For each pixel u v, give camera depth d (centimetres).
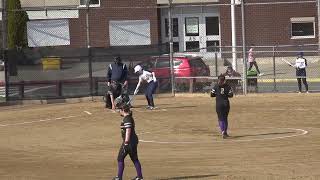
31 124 6712
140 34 13625
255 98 8350
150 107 7531
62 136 5822
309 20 13388
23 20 12119
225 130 5391
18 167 4378
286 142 5069
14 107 8362
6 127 6562
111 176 3938
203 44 14175
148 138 5525
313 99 8106
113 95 7481
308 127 5931
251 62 9319
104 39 13450
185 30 14238
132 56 8856
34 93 8644
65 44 12988
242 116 6794
